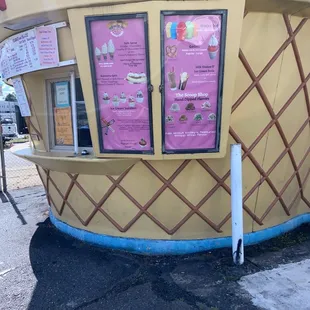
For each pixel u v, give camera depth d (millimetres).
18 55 4801
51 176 5566
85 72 3979
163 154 4023
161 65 3725
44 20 4297
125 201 4734
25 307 3613
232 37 3691
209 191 4586
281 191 5109
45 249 5086
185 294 3723
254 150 4621
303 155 5309
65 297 3775
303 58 4766
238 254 4289
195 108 3889
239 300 3559
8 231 5957
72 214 5496
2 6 4352
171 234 4723
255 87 4387
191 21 3631
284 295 3621
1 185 9633
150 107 3879
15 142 22562
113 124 4070
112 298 3715
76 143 4906
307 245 4914
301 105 4941
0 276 4312
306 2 4082
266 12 4223
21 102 5473
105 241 4992
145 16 3609
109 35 3791
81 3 3740
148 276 4152
